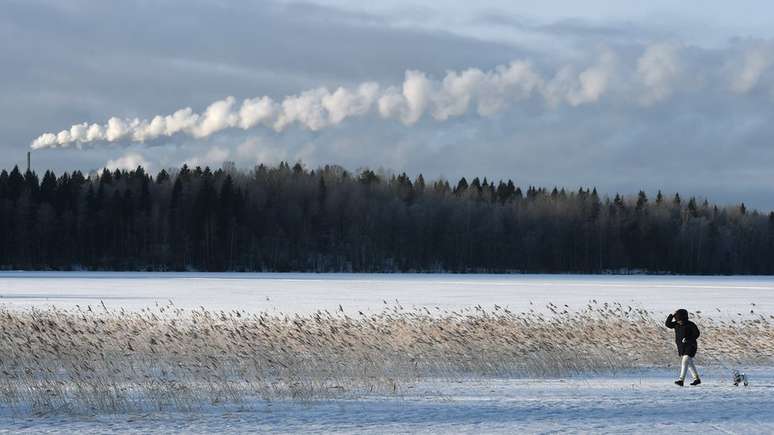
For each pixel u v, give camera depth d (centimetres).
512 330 4803
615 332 4866
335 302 9431
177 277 18462
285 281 16362
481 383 3350
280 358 3791
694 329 3334
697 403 2803
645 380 3475
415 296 10981
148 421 2461
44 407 2691
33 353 3584
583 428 2356
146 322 4800
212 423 2420
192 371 3462
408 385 3269
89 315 6359
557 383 3356
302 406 2733
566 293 12381
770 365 4009
